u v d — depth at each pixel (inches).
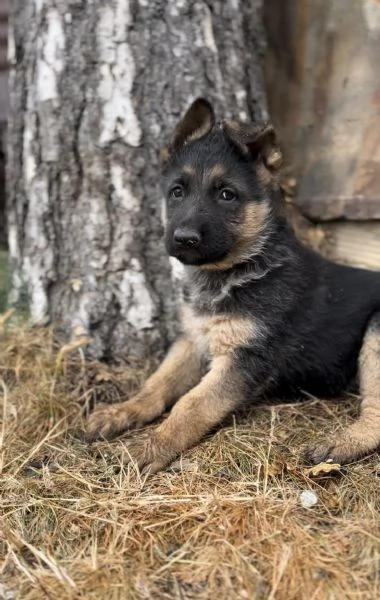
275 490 23.2
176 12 30.8
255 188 28.1
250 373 27.6
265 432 26.4
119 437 27.1
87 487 23.8
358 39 35.4
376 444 25.5
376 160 35.6
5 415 27.8
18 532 21.9
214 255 27.0
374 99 35.4
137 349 32.0
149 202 31.5
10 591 20.0
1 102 48.6
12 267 34.5
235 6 32.3
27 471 24.9
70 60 30.7
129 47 30.5
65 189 31.7
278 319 28.0
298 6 36.4
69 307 32.1
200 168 27.6
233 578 19.9
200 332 29.0
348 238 37.4
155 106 31.1
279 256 28.6
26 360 31.1
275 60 37.5
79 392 29.8
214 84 31.8
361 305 29.6
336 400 29.8
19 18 32.6
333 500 22.9
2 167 49.8
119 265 31.6
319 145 37.2
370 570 19.9
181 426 26.0
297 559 20.2
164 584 19.8
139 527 21.8
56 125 31.2
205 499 22.8
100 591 19.5
